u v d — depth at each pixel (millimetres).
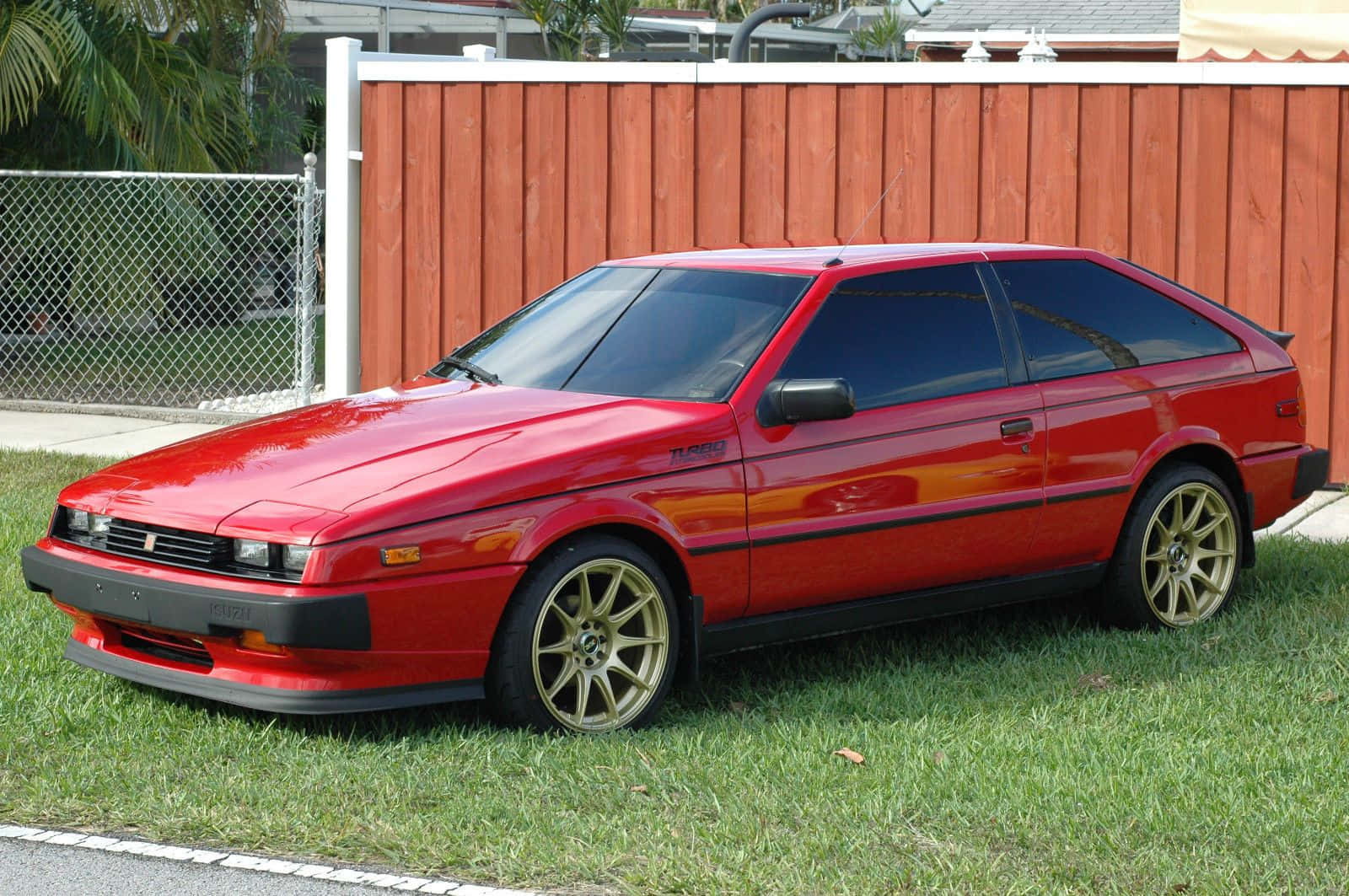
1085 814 4496
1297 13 11930
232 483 5383
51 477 9820
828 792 4703
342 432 5738
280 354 16547
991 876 4094
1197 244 10039
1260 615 6867
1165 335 6867
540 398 5922
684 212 10883
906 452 5934
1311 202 9836
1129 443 6551
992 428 6152
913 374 6059
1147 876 4098
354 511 5035
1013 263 6543
